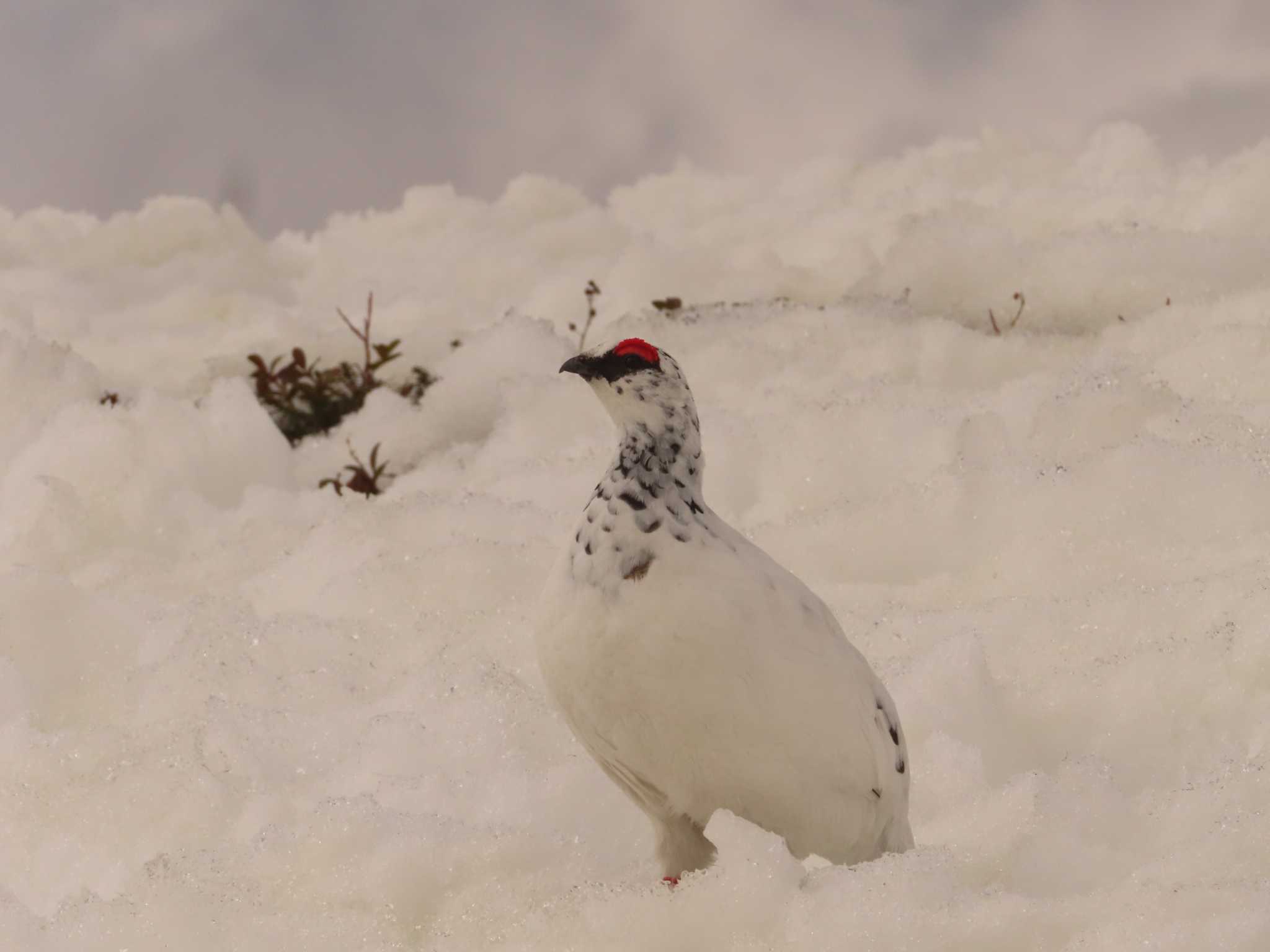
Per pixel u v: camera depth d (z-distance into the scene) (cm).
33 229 2059
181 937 681
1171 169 1983
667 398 611
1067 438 1161
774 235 1927
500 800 788
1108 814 712
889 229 1848
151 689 943
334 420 1481
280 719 880
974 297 1546
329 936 680
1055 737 834
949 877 638
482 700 865
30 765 845
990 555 1029
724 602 600
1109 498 1028
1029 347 1416
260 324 1700
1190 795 722
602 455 1241
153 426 1307
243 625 996
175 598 1083
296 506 1252
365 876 711
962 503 1058
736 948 628
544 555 1058
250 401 1368
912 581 1048
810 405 1232
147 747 855
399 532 1128
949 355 1400
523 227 2086
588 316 1672
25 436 1334
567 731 850
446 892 709
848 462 1170
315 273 2000
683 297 1672
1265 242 1505
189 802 801
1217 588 895
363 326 1689
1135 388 1180
